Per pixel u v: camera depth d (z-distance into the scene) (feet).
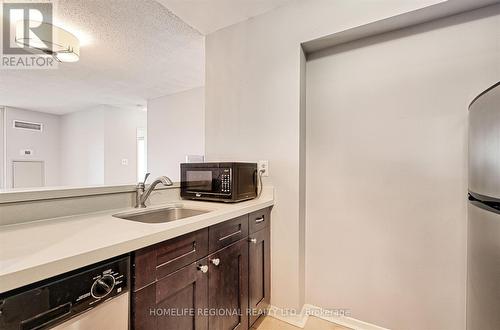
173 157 13.48
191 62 9.39
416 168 5.15
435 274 4.93
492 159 2.93
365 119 5.67
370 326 5.53
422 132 5.09
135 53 8.64
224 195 5.53
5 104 16.11
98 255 2.48
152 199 5.41
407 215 5.22
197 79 11.23
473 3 4.45
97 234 2.99
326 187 6.12
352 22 5.23
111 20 6.66
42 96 14.14
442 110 4.91
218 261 4.17
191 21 6.69
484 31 4.56
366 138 5.66
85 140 17.31
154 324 3.08
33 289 2.08
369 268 5.59
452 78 4.82
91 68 10.01
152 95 13.84
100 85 12.15
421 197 5.09
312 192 6.29
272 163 6.15
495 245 2.84
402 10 4.73
